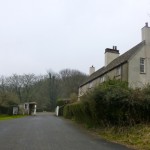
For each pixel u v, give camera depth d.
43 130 17.94
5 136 14.32
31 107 67.69
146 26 28.80
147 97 14.98
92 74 49.44
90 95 17.00
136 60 27.89
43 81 90.00
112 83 17.19
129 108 14.95
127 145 11.20
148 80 27.75
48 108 87.62
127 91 15.36
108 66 35.84
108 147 10.56
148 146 10.49
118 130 14.52
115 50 38.94
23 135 14.82
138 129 13.67
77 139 13.16
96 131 16.64
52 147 10.48
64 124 24.48
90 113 18.53
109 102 15.29
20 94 85.44
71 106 33.75
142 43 28.56
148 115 15.05
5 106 58.03
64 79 90.25
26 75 87.44
